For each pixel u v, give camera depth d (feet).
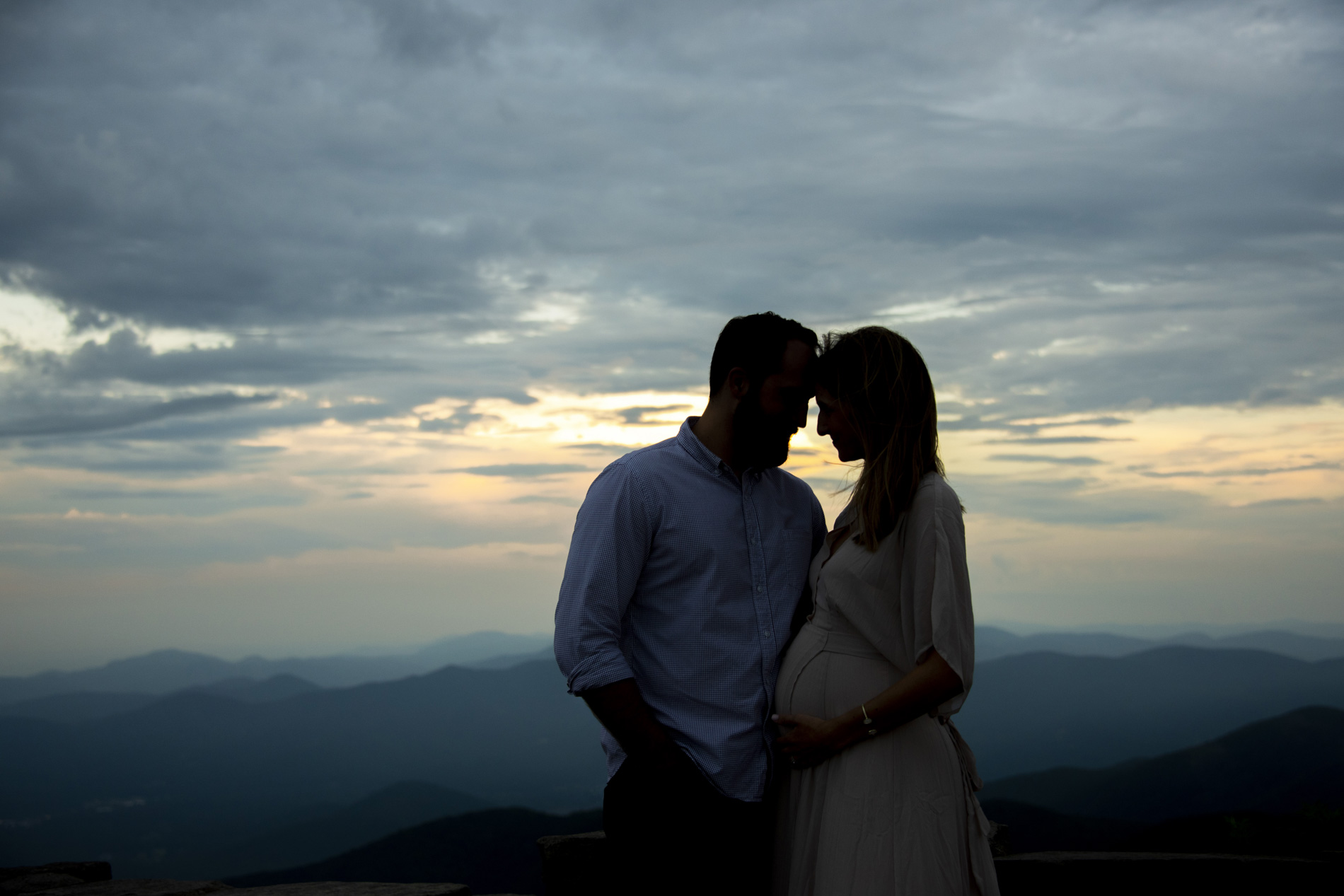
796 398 7.63
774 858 7.91
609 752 7.77
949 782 7.33
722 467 7.72
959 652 6.86
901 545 7.27
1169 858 10.52
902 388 7.25
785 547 7.95
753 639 7.57
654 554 7.57
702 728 7.34
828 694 7.44
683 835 7.13
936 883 7.00
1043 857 10.80
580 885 9.80
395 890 9.80
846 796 7.13
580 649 7.23
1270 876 10.41
